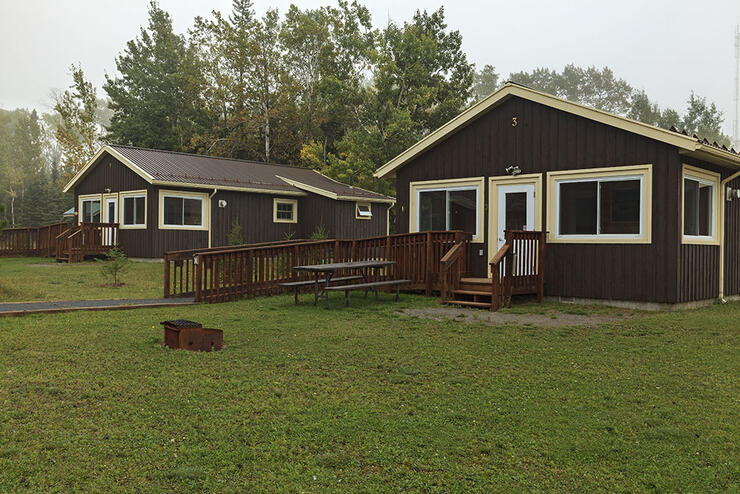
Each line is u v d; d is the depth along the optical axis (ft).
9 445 12.57
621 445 13.07
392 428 13.91
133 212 70.59
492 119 41.37
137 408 15.03
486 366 19.92
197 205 71.82
